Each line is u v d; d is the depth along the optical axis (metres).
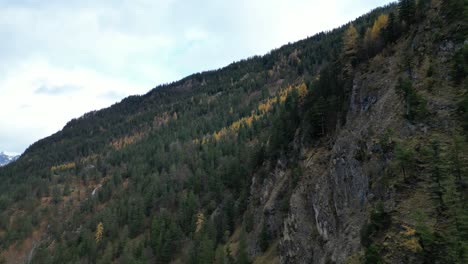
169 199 138.50
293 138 80.44
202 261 79.94
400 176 37.56
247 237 82.19
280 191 74.19
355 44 65.06
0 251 143.12
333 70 71.88
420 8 55.84
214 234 93.81
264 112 186.12
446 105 39.88
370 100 53.03
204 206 117.88
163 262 99.00
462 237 28.12
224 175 125.00
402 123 42.75
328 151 60.56
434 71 44.75
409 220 32.72
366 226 36.88
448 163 33.97
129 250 109.62
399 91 46.84
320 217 51.97
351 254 38.09
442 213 31.22
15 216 167.38
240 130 171.88
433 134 38.34
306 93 85.06
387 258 31.31
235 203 102.00
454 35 44.72
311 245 52.28
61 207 174.12
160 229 110.94
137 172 176.00
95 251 120.75
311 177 59.69
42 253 128.38
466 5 45.25
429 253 28.97
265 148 99.50
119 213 140.12
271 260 65.44
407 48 53.62
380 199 38.91
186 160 172.50
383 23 64.06
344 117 59.31
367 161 44.50
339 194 49.22
